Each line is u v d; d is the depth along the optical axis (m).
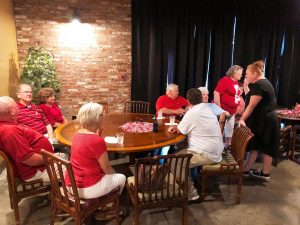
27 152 2.15
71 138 2.61
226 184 3.18
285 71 5.32
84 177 1.98
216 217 2.53
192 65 4.97
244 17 4.93
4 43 3.81
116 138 2.59
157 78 4.85
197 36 4.89
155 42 4.73
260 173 3.35
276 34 5.15
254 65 3.13
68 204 1.96
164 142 2.52
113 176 2.14
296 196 2.94
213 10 4.83
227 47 5.02
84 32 4.59
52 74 4.14
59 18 4.46
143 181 2.06
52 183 2.04
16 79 4.32
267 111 3.11
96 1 4.54
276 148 3.21
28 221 2.42
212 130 2.65
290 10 5.05
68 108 4.79
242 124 3.02
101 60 4.76
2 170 3.47
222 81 3.99
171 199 2.15
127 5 4.67
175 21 4.73
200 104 2.72
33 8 4.34
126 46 4.80
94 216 2.46
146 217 2.51
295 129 3.89
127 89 4.98
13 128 2.16
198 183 2.90
